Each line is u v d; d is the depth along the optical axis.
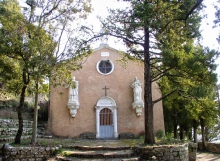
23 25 11.02
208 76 12.12
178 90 14.09
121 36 13.04
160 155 10.55
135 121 18.53
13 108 19.59
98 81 18.98
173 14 11.10
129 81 19.28
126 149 11.71
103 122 18.39
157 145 11.48
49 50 11.37
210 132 32.62
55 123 17.83
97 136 17.81
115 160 9.84
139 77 19.39
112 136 18.14
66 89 18.42
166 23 11.21
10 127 16.22
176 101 20.97
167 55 11.83
